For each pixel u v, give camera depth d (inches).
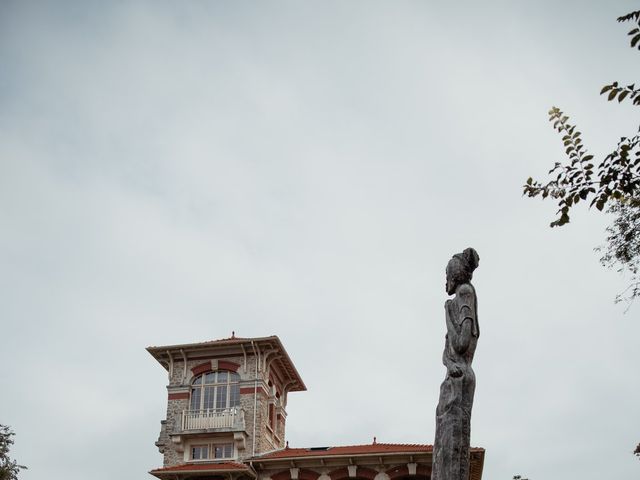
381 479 1357.0
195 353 1608.0
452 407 389.1
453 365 400.2
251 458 1412.4
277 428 1652.3
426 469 1341.0
